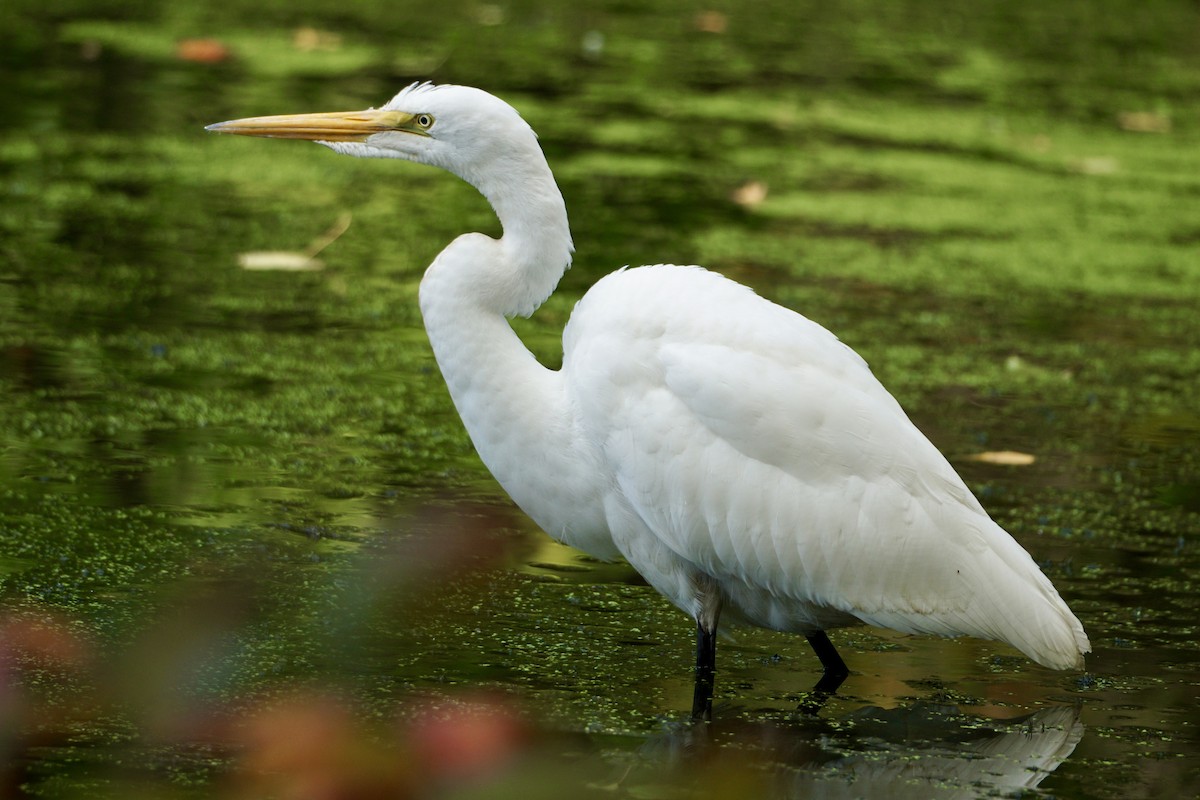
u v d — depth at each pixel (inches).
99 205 564.1
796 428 259.4
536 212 285.3
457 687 262.7
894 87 841.5
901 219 618.2
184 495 339.6
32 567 298.8
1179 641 293.4
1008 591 262.1
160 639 273.7
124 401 394.9
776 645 295.6
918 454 266.1
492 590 305.7
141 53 772.0
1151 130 790.5
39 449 359.3
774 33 963.3
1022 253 585.0
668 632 293.1
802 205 626.8
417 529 332.5
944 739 251.8
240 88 706.2
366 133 293.6
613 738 247.3
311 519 332.8
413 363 441.1
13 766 227.5
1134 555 335.6
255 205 582.2
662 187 631.2
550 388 280.4
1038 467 390.0
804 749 246.2
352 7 939.3
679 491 261.9
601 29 933.2
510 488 289.0
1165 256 591.8
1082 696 270.8
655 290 268.7
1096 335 502.6
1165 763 244.7
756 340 262.7
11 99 682.2
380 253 539.8
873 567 260.7
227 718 247.0
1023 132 770.8
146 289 485.4
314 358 439.5
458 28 896.9
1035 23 1055.0
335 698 255.8
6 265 494.6
